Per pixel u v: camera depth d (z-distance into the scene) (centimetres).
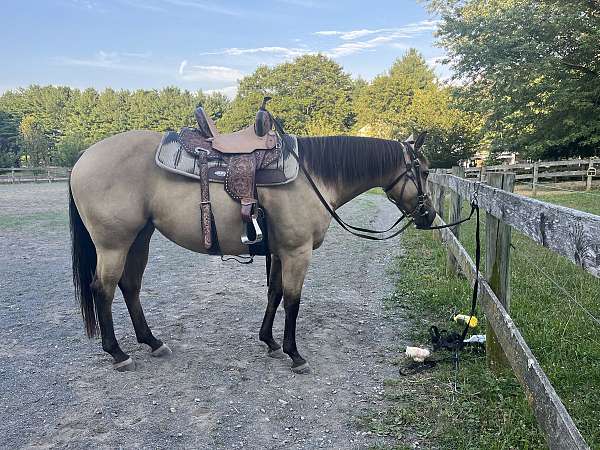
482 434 250
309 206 329
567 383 286
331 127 4709
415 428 263
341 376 334
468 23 1838
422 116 2702
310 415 283
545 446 231
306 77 5697
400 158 365
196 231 329
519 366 226
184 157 324
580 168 1830
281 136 344
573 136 1767
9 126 6044
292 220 325
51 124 7281
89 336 355
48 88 7888
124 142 336
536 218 191
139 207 327
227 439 260
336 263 711
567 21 1628
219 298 530
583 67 1738
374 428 264
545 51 1722
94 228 328
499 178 322
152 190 328
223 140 332
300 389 316
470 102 1973
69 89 7975
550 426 183
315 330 424
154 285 588
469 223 863
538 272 511
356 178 355
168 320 455
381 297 523
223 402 299
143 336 369
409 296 514
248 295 543
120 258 335
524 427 248
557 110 1773
